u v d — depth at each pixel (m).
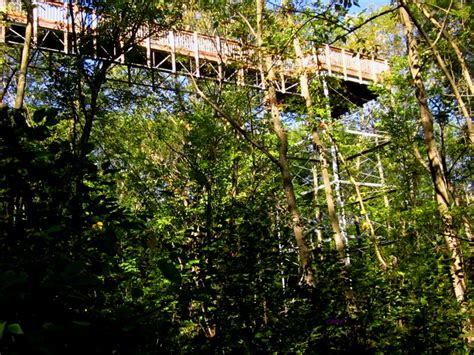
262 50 12.09
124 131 15.66
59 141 3.10
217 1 13.27
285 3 12.05
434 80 14.42
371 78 18.83
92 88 10.77
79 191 2.90
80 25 11.73
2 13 12.97
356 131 20.00
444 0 12.20
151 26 12.11
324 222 18.16
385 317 6.49
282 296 5.11
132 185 12.83
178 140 16.45
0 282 1.88
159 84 15.60
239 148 13.82
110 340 2.21
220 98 14.22
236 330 4.47
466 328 7.36
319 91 15.66
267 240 5.74
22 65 10.73
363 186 22.22
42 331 1.94
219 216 5.91
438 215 10.86
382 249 14.69
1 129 2.65
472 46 13.62
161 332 2.61
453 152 14.41
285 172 11.47
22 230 2.58
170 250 4.90
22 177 2.68
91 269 2.67
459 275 7.22
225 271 4.81
